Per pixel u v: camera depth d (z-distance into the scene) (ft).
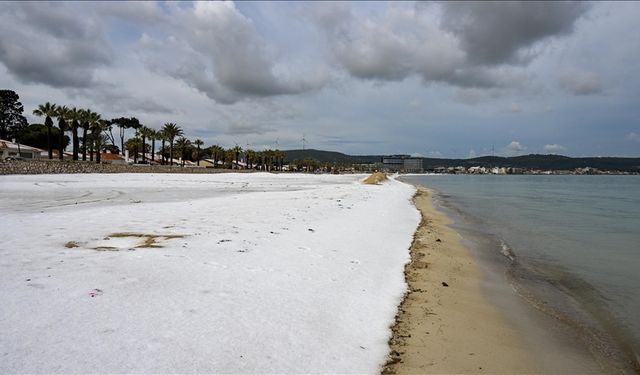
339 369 17.47
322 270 31.86
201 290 24.89
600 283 35.29
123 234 41.29
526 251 49.14
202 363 16.58
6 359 15.81
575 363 20.71
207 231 44.83
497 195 168.35
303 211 67.72
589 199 144.56
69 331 18.42
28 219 50.11
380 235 51.24
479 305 28.50
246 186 158.71
